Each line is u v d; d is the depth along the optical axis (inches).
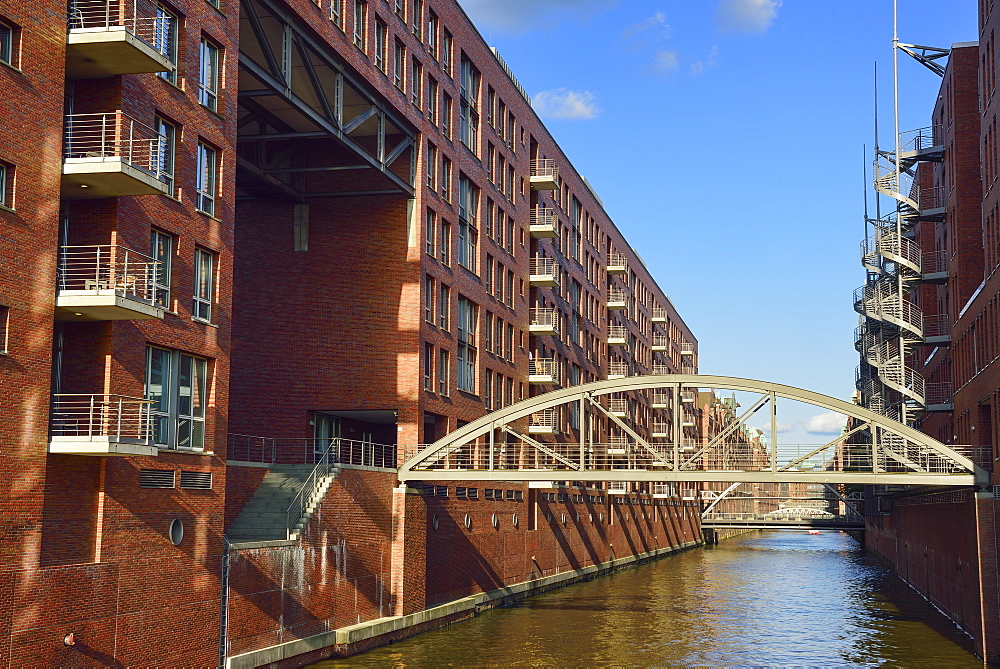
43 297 730.2
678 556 3312.0
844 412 1250.0
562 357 2231.8
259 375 1441.9
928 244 2022.6
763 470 1254.3
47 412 729.0
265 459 1417.3
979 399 1400.1
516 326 1900.8
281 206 1467.8
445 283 1534.2
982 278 1553.9
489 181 1763.0
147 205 851.4
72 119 813.9
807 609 1705.2
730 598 1876.2
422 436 1418.6
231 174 983.6
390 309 1427.2
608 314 2733.8
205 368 943.0
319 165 1454.2
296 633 1044.5
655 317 3368.6
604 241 2714.1
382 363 1419.8
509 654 1178.6
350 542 1174.3
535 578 1891.0
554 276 1998.0
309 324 1440.7
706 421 4301.2
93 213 813.2
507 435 1808.6
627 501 2736.2
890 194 1733.5
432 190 1487.5
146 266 836.0
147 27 853.2
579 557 2215.8
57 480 757.3
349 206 1453.0
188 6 915.4
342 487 1163.9
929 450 1289.4
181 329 896.3
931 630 1421.0
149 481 840.9
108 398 792.3
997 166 1269.7
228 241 975.0
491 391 1763.0
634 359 3016.7
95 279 790.5
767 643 1312.7
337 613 1134.4
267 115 1331.2
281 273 1455.5
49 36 741.9
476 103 1721.2
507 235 1875.0
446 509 1465.3
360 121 1279.5
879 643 1307.8
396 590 1282.0
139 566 816.9
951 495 1418.6
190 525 886.4
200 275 942.4
